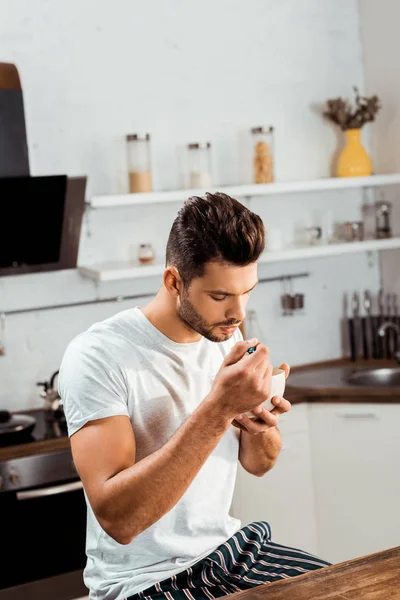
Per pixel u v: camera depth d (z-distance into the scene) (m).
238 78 4.03
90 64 3.71
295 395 3.55
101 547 1.77
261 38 4.07
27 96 3.60
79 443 1.64
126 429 1.66
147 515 1.55
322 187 3.93
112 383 1.70
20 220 3.21
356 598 1.41
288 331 4.21
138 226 3.86
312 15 4.18
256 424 1.71
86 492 1.62
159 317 1.79
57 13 3.63
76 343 1.76
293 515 3.58
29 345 3.66
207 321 1.65
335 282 4.32
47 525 3.22
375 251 4.40
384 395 3.44
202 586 1.71
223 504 1.88
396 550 1.62
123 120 3.79
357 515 3.54
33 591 3.21
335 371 4.02
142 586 1.70
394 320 4.19
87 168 3.73
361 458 3.51
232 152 4.04
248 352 1.60
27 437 3.21
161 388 1.77
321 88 4.22
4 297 3.62
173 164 3.91
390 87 4.18
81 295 3.75
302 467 3.59
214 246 1.58
